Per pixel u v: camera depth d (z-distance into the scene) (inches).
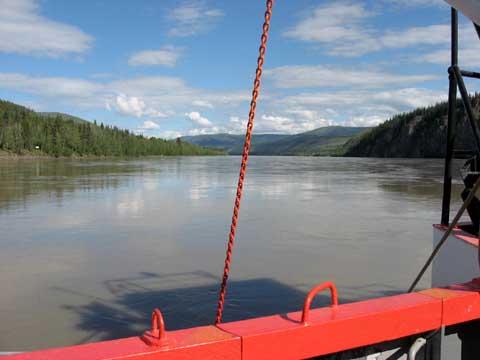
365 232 506.3
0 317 257.1
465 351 120.9
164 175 1676.9
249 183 1277.1
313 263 371.9
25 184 1203.9
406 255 398.3
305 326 94.7
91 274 343.9
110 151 5590.6
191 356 85.1
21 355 81.4
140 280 327.6
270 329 92.7
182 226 553.0
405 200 829.2
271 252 412.2
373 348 107.5
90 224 569.0
